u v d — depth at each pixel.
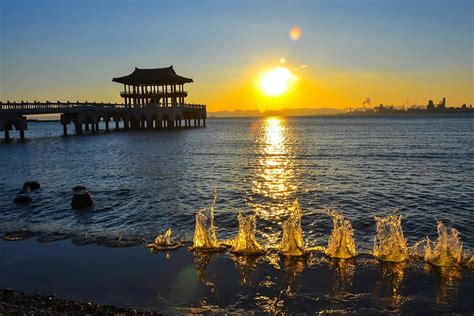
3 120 49.06
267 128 109.25
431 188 19.00
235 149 42.41
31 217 14.53
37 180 22.61
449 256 9.73
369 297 8.00
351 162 29.89
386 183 20.56
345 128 97.81
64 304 7.49
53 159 33.00
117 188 19.92
